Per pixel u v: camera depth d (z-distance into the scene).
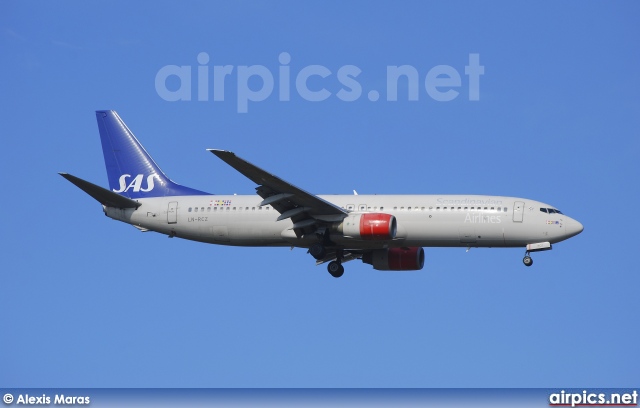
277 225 147.75
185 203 151.62
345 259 154.50
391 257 149.12
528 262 143.38
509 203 143.12
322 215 144.00
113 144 159.50
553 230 140.75
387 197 146.88
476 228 142.50
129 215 153.38
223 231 149.75
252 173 135.25
